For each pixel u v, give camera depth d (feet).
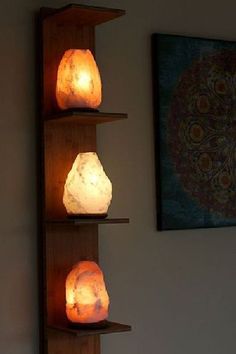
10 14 8.85
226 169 10.27
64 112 8.48
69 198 8.43
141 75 9.76
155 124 9.77
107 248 9.37
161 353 9.71
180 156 9.87
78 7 8.38
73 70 8.48
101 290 8.47
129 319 9.49
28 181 8.87
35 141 8.93
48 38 8.89
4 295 8.65
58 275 8.81
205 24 10.33
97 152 9.37
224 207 10.23
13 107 8.82
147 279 9.66
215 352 10.19
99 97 8.64
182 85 9.92
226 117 10.28
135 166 9.65
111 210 9.43
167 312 9.79
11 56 8.83
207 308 10.15
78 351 8.88
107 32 9.54
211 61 10.19
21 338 8.74
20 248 8.78
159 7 9.95
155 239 9.75
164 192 9.72
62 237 8.85
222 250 10.34
